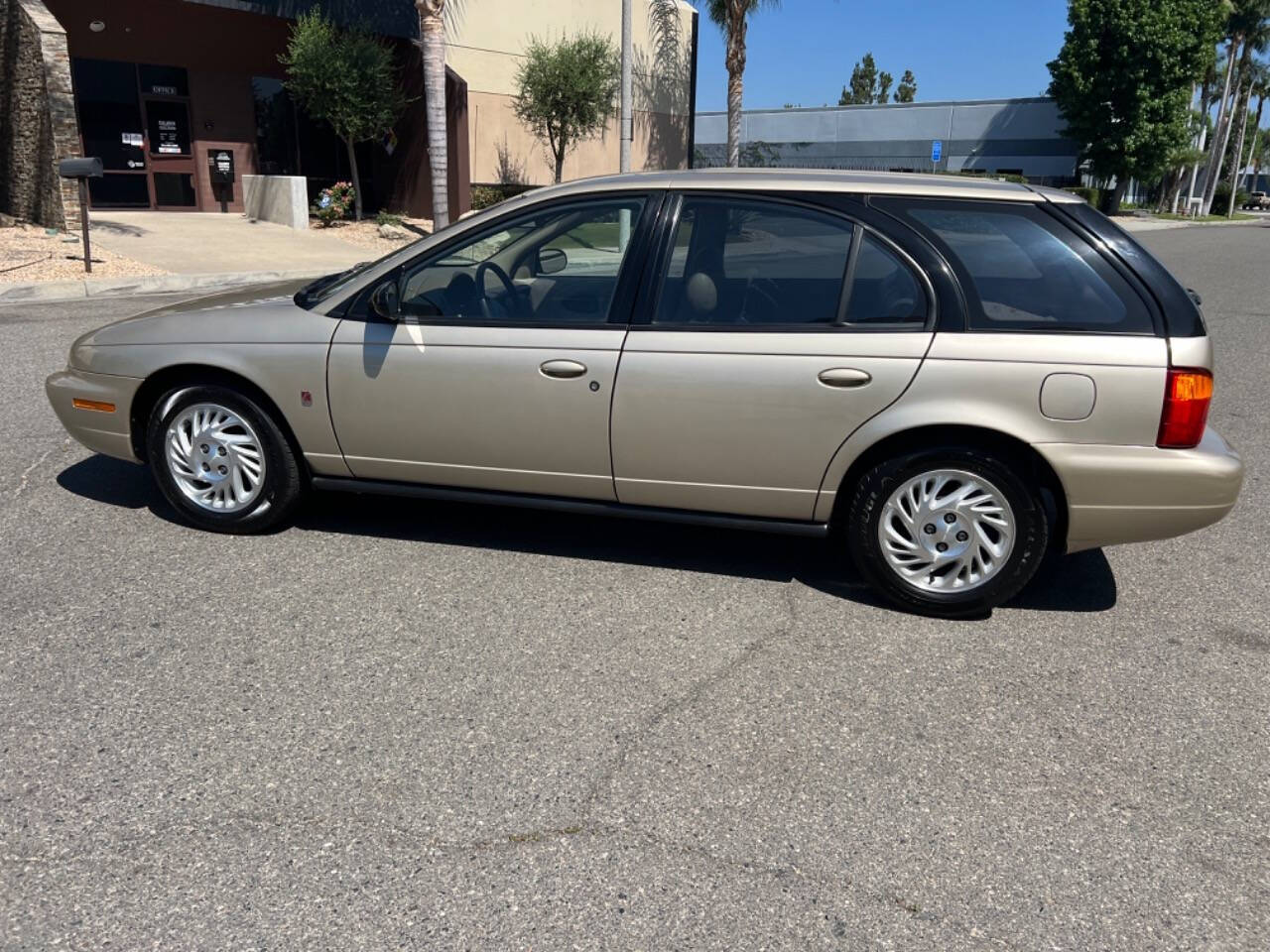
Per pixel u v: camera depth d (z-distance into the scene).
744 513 4.14
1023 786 2.96
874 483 3.94
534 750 3.08
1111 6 41.75
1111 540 3.89
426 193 22.33
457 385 4.20
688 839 2.70
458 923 2.37
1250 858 2.68
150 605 3.97
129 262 14.11
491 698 3.37
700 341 3.96
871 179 4.02
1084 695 3.50
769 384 3.89
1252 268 20.25
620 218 4.16
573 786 2.90
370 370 4.29
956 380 3.76
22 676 3.40
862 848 2.68
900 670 3.64
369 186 23.94
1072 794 2.93
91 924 2.34
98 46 19.27
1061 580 4.53
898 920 2.42
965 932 2.39
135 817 2.71
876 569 4.04
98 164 12.50
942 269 3.81
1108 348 3.69
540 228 4.23
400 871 2.54
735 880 2.54
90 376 4.72
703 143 62.91
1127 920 2.44
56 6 18.31
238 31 20.61
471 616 3.97
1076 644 3.89
